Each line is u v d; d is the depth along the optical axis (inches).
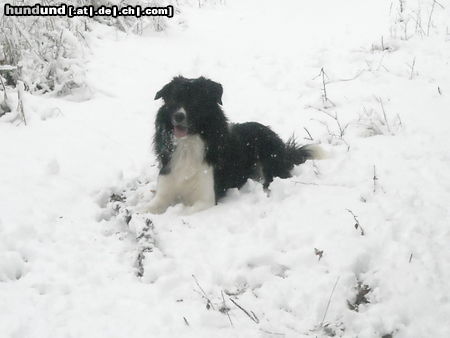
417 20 215.3
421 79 180.4
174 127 137.9
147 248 122.7
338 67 195.0
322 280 114.7
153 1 232.8
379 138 152.9
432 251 118.4
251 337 107.4
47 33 185.0
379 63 192.1
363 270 117.3
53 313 110.4
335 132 159.2
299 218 127.6
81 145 155.1
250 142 150.2
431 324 109.0
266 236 124.5
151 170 148.9
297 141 158.6
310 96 179.3
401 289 113.1
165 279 115.8
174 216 134.0
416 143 148.6
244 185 147.9
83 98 178.5
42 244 124.0
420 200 128.9
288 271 118.0
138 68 195.2
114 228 130.7
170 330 107.8
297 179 139.0
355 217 124.3
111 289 115.4
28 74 180.2
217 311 111.1
